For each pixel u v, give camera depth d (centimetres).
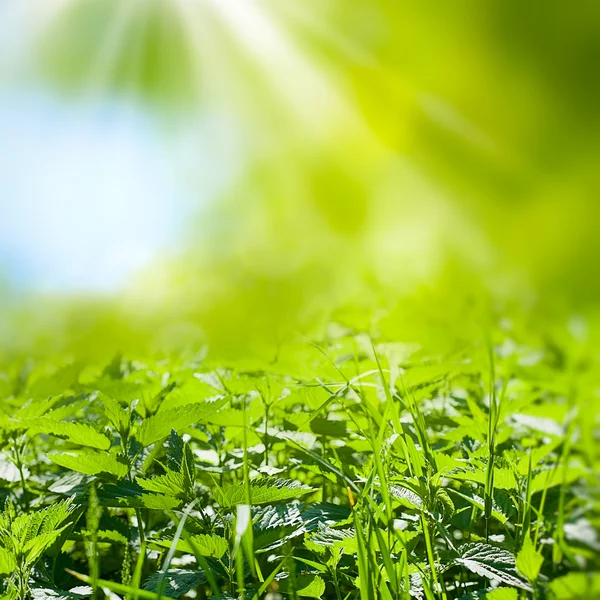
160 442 261
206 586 267
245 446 251
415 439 271
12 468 270
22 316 526
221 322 451
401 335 299
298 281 655
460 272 596
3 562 252
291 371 284
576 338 299
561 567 263
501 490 261
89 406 282
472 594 253
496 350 305
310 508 262
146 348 341
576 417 268
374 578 251
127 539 262
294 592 250
